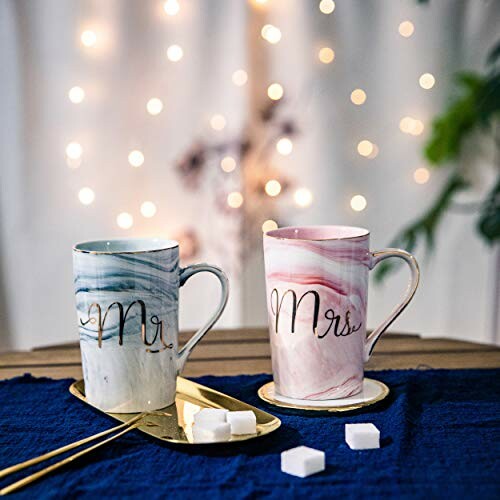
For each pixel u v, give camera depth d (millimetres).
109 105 1856
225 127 1893
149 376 761
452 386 865
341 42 1876
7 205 1874
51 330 1956
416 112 1922
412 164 1950
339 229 842
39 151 1854
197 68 1860
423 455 670
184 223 1941
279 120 1903
